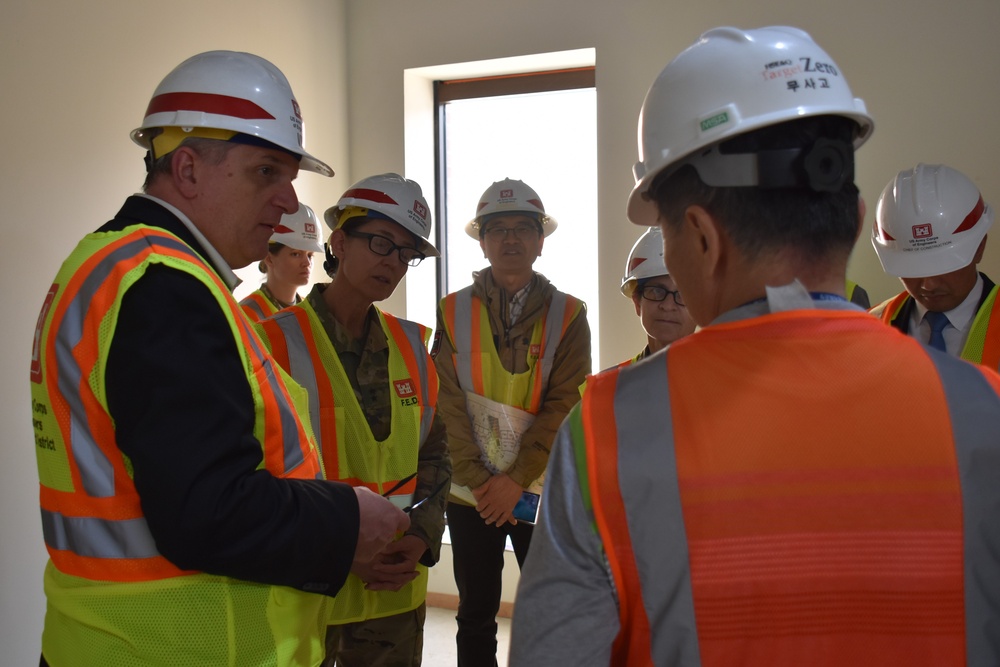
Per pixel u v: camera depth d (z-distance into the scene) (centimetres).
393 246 196
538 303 286
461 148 416
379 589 181
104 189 267
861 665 68
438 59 386
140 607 111
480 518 272
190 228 124
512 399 278
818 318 73
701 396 72
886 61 320
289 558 113
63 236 251
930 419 69
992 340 189
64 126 251
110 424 109
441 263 423
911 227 193
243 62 130
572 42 363
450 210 421
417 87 403
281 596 123
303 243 297
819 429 69
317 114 379
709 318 80
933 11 314
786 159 72
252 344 120
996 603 68
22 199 237
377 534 128
